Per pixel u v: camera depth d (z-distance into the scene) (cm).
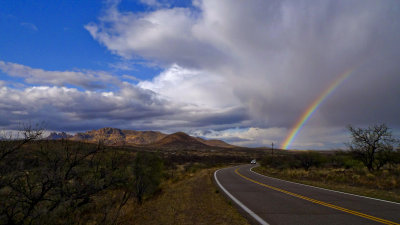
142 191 1582
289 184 1734
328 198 1098
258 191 1356
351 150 2738
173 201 1084
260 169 4131
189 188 1536
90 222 822
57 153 699
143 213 931
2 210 568
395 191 1334
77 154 756
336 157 4022
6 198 578
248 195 1209
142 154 1672
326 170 3028
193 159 7594
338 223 666
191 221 733
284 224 665
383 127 2544
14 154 607
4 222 575
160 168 1973
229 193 1282
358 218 721
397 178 1741
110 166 933
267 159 5353
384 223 663
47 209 662
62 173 685
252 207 904
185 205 972
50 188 639
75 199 728
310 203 974
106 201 952
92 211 971
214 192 1327
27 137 608
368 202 991
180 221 739
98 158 889
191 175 3222
